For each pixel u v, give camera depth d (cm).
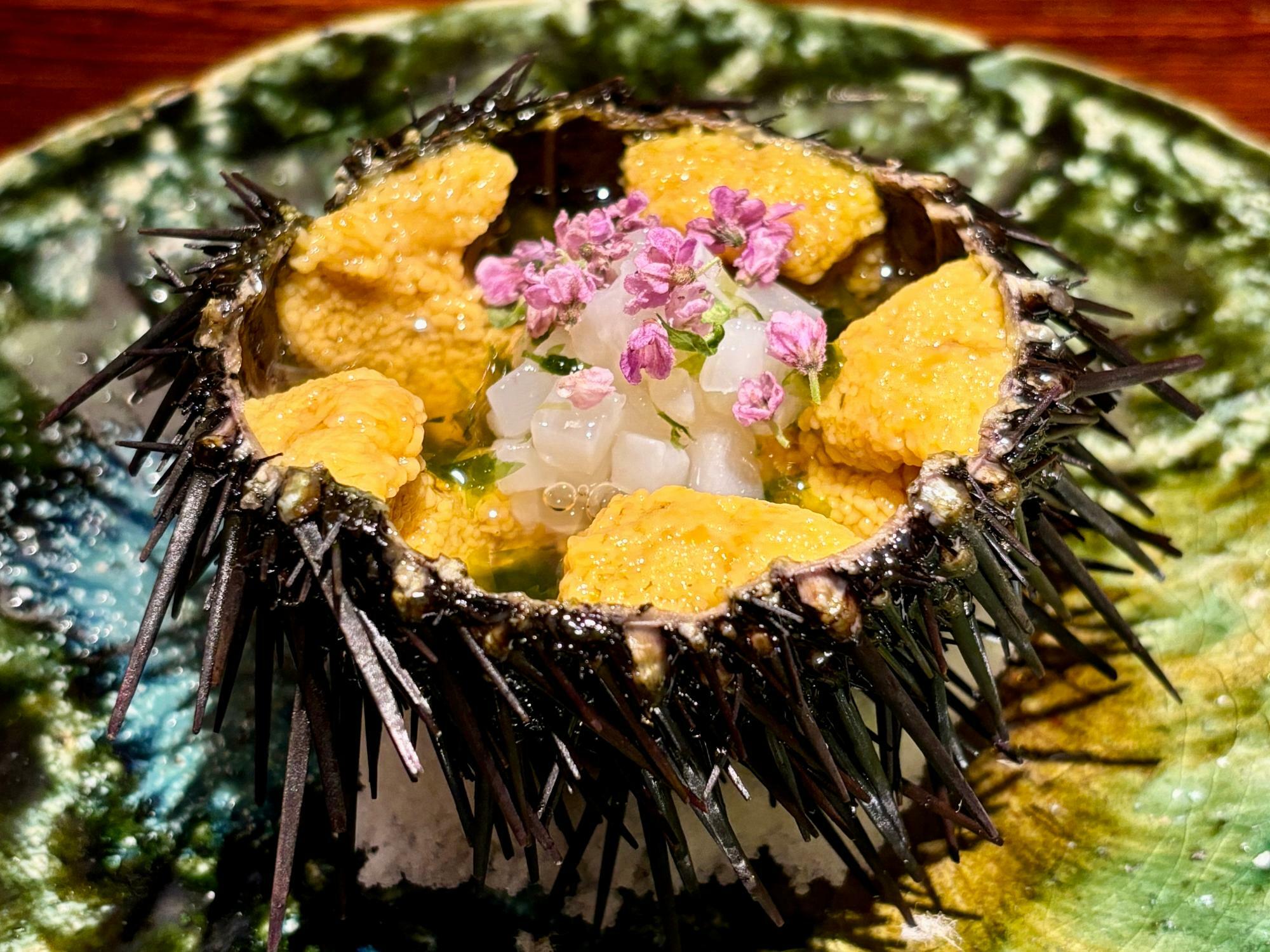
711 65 15
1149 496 13
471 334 13
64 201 14
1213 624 12
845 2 17
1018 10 17
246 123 15
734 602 9
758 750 10
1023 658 12
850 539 10
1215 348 14
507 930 11
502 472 11
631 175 13
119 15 17
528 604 9
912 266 13
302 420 10
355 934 11
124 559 13
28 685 12
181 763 12
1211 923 10
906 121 15
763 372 11
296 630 9
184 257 14
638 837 11
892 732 10
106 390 13
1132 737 11
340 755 10
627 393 11
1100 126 15
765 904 9
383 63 15
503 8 15
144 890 11
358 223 12
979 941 10
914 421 11
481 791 10
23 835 11
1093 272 14
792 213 12
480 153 12
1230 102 16
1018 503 10
